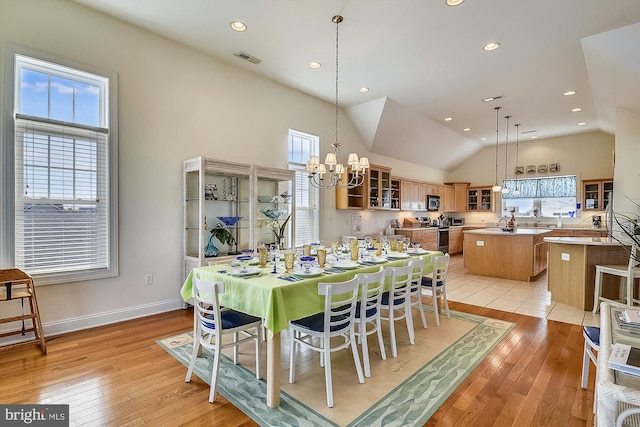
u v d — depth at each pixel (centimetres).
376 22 333
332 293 211
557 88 502
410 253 361
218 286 210
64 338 298
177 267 389
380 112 588
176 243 388
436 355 272
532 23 331
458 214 1031
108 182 333
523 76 461
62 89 313
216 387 215
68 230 314
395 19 327
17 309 290
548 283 454
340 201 616
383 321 358
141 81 356
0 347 254
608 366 106
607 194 752
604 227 749
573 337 313
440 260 356
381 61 420
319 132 571
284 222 475
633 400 91
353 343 228
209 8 314
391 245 381
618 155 491
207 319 219
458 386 223
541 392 216
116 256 339
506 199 916
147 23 343
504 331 327
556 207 836
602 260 400
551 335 318
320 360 260
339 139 613
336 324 215
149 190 364
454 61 418
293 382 228
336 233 619
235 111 444
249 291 214
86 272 320
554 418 189
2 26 275
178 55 385
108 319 337
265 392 215
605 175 768
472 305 421
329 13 319
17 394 209
